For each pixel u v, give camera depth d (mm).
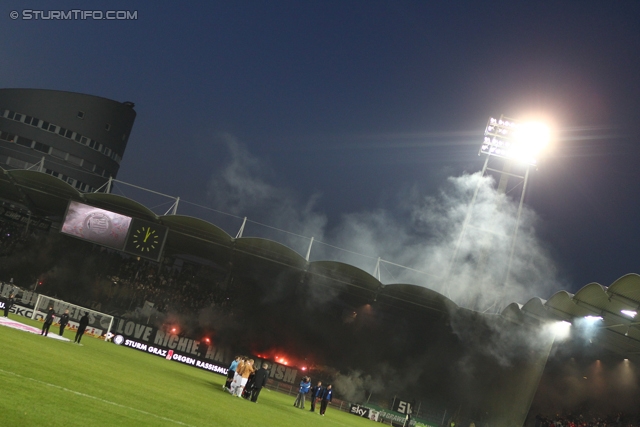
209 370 53500
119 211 59625
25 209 71875
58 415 11688
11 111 92125
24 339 28469
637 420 56719
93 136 96750
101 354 33875
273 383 55625
